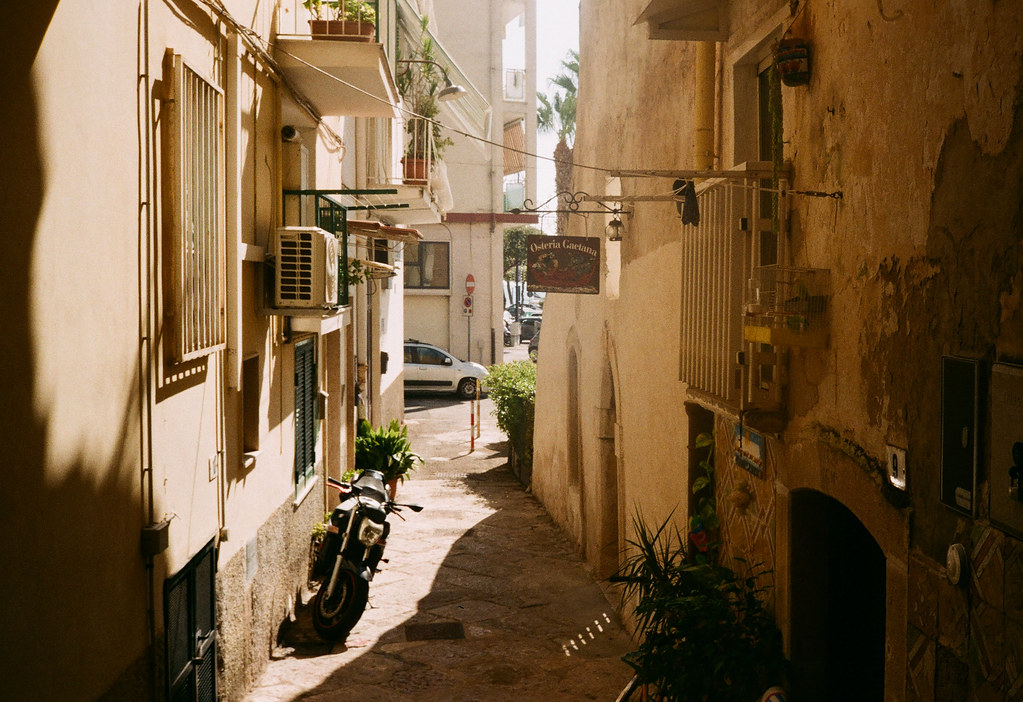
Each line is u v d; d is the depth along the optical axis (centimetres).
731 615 511
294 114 841
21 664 325
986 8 294
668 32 614
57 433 356
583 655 770
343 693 675
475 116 1816
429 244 3020
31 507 333
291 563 841
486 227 3023
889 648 361
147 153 455
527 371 1688
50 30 348
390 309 1872
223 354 601
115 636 418
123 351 425
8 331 316
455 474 1630
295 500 860
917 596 338
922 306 338
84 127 380
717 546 623
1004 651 280
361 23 758
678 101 734
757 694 486
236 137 597
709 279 559
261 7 696
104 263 402
